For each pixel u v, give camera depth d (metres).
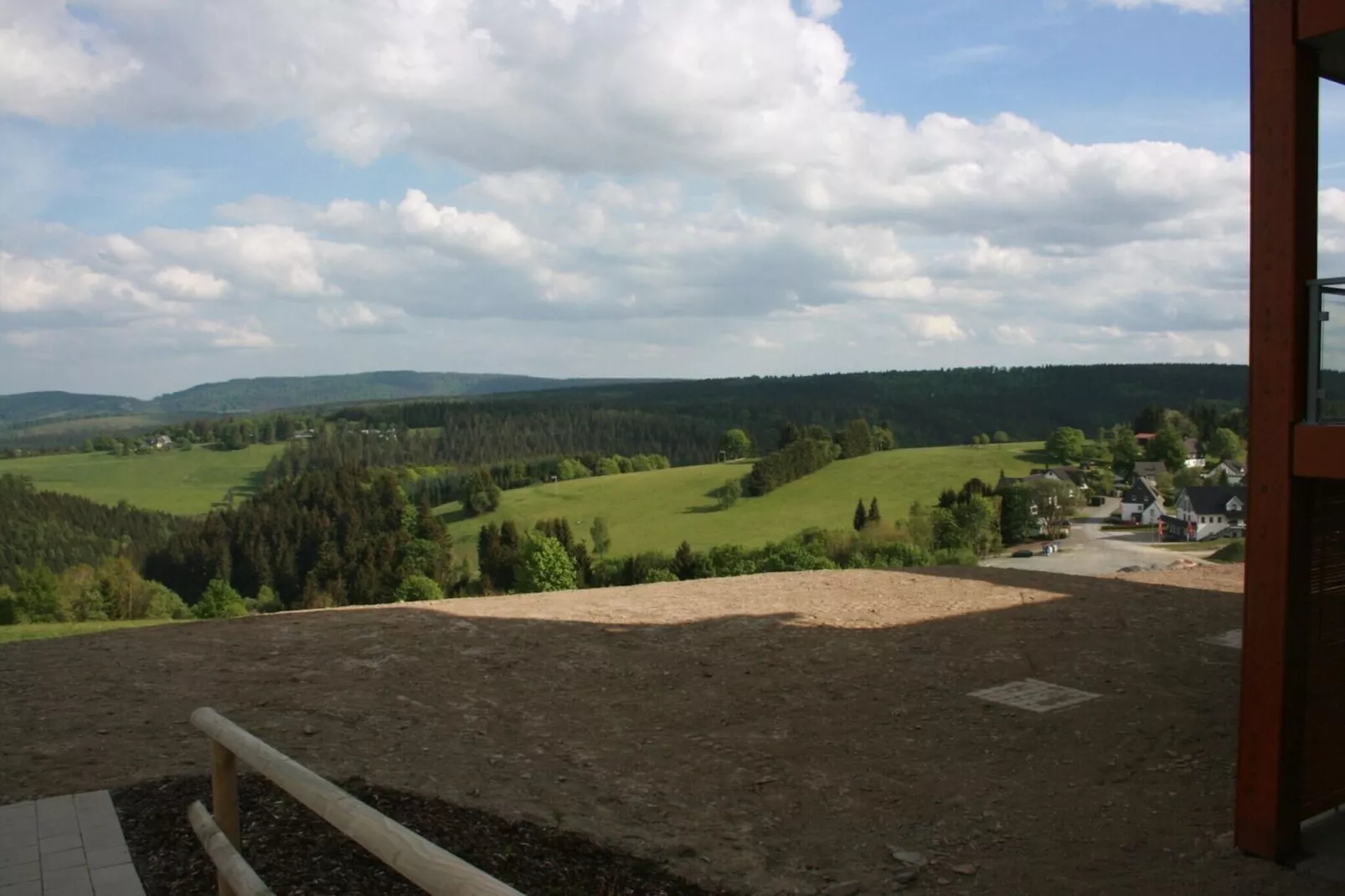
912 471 84.88
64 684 7.89
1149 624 11.08
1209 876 5.05
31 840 4.35
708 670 9.19
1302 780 5.27
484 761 6.56
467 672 8.86
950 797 6.32
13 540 69.38
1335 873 5.04
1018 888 5.04
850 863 5.36
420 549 65.12
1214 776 6.57
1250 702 5.24
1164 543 70.69
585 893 4.63
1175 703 8.20
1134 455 95.19
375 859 4.32
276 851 4.27
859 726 7.69
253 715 7.16
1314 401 4.95
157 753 6.02
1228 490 73.81
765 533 68.75
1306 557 5.14
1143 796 6.28
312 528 69.62
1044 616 11.50
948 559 48.09
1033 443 102.75
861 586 13.63
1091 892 4.96
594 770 6.61
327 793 2.42
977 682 8.87
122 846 4.27
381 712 7.49
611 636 10.47
